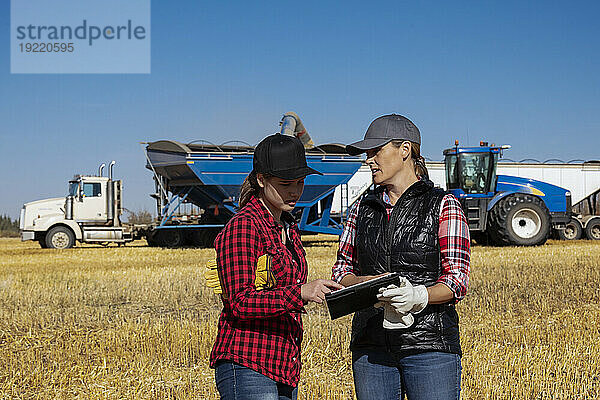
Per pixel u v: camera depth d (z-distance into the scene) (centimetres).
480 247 2127
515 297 1045
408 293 299
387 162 341
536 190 2314
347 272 358
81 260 1888
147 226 2581
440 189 339
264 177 312
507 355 650
